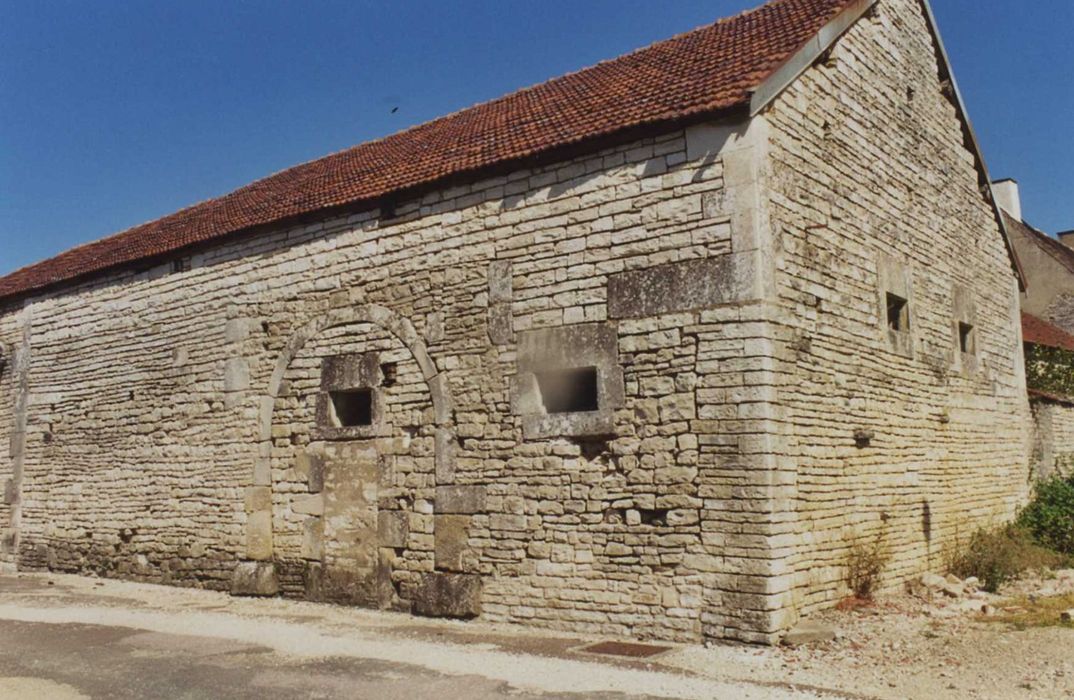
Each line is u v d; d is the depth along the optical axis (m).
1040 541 12.34
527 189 9.40
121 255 13.95
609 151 8.85
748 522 7.73
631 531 8.34
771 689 6.32
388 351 10.32
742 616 7.66
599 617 8.44
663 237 8.43
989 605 8.87
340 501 10.59
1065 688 6.13
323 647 8.05
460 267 9.82
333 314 10.91
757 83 8.08
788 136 8.66
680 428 8.16
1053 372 17.55
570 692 6.35
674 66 9.93
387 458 10.18
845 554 8.77
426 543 9.73
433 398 9.84
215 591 11.71
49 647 8.26
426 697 6.34
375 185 10.71
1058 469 15.17
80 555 13.80
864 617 8.23
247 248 12.00
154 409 12.95
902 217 10.77
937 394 11.06
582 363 8.77
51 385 14.69
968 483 11.58
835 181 9.40
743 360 7.89
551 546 8.81
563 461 8.83
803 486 8.19
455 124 12.67
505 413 9.27
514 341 9.29
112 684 6.92
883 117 10.61
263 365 11.57
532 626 8.84
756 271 7.90
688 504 8.05
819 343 8.70
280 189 13.48
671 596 8.06
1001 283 13.65
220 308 12.22
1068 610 8.22
